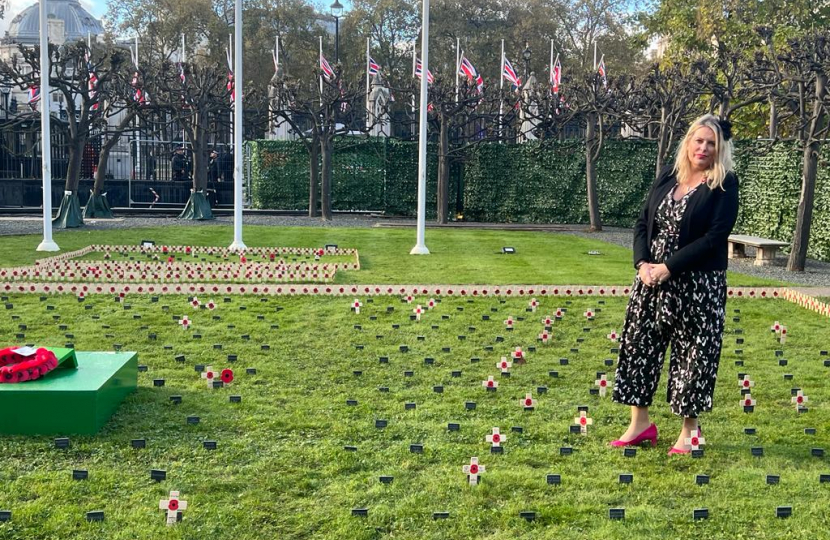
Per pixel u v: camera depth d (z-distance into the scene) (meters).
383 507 5.24
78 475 5.60
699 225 6.05
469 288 14.79
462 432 6.80
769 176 23.61
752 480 5.80
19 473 5.70
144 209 35.12
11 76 28.73
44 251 19.44
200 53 59.28
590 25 57.91
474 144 32.25
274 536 4.84
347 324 11.31
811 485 5.71
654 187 6.45
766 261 19.80
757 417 7.33
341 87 36.00
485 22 58.94
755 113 32.62
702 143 6.07
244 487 5.57
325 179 31.86
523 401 7.70
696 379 6.09
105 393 6.72
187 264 15.41
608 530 4.96
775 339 10.88
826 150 20.86
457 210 34.50
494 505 5.34
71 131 27.78
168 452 6.17
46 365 6.72
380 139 35.84
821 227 20.92
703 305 6.06
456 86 33.47
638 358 6.40
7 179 35.66
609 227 32.03
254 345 9.92
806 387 8.41
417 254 20.45
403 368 8.98
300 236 24.89
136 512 5.11
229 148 40.38
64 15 65.38
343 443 6.48
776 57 20.33
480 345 10.23
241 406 7.36
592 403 7.72
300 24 59.03
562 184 33.22
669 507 5.36
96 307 12.20
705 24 35.12
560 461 6.16
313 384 8.23
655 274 6.09
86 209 31.78
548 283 15.78
